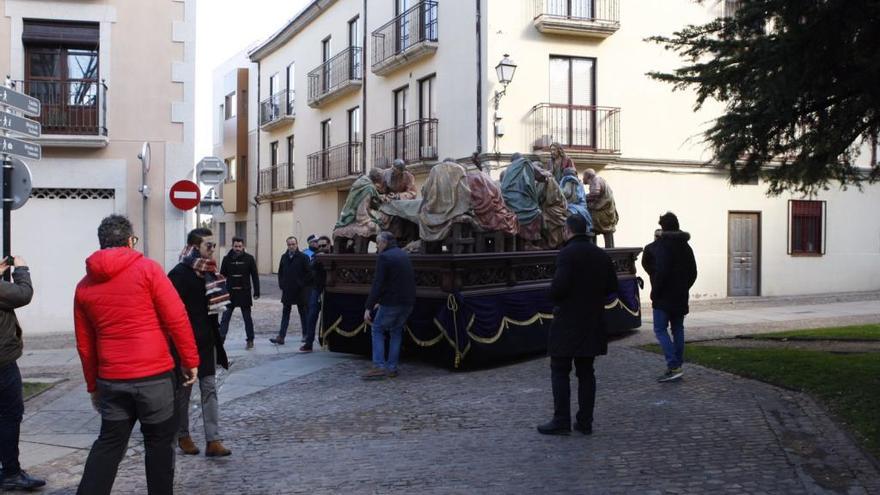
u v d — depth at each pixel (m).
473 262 9.45
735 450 5.73
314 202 28.31
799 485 4.95
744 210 20.08
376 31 22.12
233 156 36.50
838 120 6.71
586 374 6.38
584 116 18.03
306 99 28.80
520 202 10.90
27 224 14.06
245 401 8.14
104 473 4.15
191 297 5.86
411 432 6.61
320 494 5.04
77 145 13.99
